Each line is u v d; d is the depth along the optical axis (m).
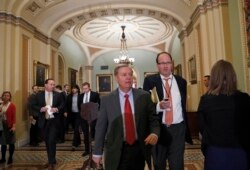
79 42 16.14
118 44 17.33
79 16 11.09
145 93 2.76
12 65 8.24
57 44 11.86
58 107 5.32
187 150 6.83
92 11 10.79
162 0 9.90
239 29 4.99
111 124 2.62
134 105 2.67
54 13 10.33
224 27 6.68
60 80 13.91
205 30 7.52
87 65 17.73
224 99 2.18
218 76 2.22
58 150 7.30
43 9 9.59
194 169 5.07
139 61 18.56
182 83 3.29
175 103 3.17
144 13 11.18
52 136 5.15
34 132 8.43
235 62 5.02
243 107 2.14
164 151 3.20
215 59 7.00
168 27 14.27
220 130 2.16
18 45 8.41
